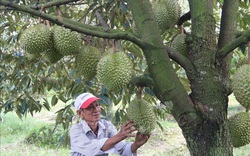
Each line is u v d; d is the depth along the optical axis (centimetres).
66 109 256
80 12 297
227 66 148
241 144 163
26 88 300
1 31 291
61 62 288
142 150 659
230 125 159
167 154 638
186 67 144
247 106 144
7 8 145
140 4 147
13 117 967
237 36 158
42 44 161
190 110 135
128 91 264
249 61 145
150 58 140
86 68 168
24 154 624
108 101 229
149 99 280
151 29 143
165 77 138
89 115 231
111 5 260
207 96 137
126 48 243
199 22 147
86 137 229
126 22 267
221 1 279
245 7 261
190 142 136
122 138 201
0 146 687
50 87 293
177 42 174
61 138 278
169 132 752
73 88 252
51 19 134
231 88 151
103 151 217
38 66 272
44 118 970
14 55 290
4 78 293
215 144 133
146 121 170
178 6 188
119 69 153
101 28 150
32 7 141
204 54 143
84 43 241
